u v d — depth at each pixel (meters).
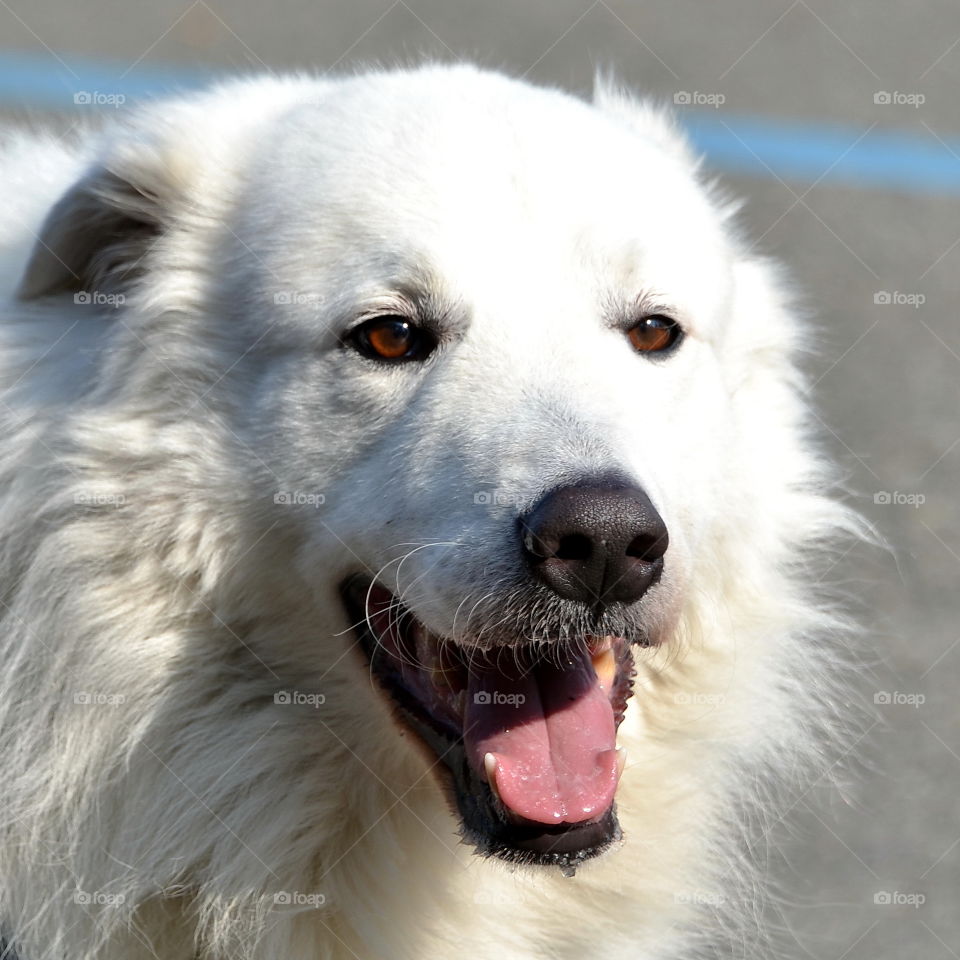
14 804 6.29
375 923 6.57
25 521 6.38
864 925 9.25
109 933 6.29
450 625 5.80
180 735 6.34
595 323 6.29
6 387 6.54
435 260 6.16
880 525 13.45
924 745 10.88
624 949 7.18
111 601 6.28
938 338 17.28
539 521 5.51
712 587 7.03
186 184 6.75
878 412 15.50
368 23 25.39
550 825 5.78
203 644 6.37
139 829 6.30
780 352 7.80
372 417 6.20
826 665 7.77
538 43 25.14
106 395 6.37
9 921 6.41
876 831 10.09
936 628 12.06
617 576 5.62
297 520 6.31
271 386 6.32
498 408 5.91
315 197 6.41
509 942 6.83
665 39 26.03
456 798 6.18
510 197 6.29
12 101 17.80
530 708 6.07
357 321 6.20
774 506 7.44
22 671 6.31
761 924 8.04
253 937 6.36
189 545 6.31
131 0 25.80
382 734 6.54
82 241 6.65
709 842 7.41
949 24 27.23
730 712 7.21
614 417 5.89
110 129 7.38
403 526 5.96
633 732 6.96
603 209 6.35
